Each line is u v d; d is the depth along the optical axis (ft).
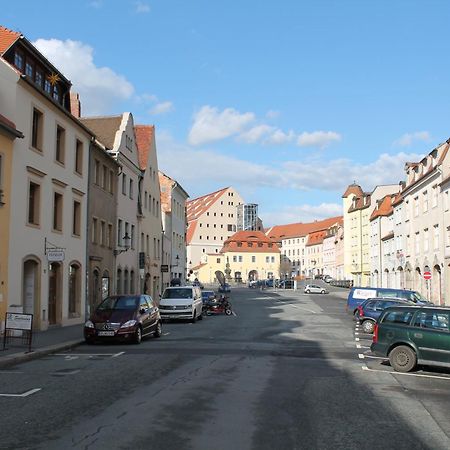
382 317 45.47
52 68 79.20
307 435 23.43
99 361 47.29
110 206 106.42
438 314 43.62
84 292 89.71
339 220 456.04
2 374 39.96
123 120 119.24
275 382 37.17
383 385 37.06
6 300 62.80
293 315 121.29
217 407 28.60
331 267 428.97
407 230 168.55
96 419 25.66
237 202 477.77
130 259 123.75
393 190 280.10
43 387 34.24
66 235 81.97
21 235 66.95
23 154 67.51
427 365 44.19
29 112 69.21
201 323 100.01
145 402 29.55
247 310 143.43
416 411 28.81
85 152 91.04
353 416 27.27
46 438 22.41
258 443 22.03
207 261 437.58
